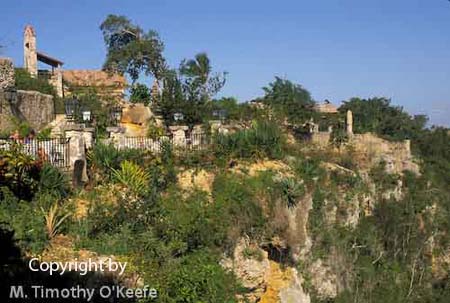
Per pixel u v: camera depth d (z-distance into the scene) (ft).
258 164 66.39
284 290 58.70
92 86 125.08
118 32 140.05
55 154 52.90
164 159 59.62
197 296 42.80
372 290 95.35
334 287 78.28
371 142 146.20
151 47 132.46
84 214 46.80
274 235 58.08
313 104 146.00
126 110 89.56
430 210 143.43
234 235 52.80
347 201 97.86
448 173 177.27
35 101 74.49
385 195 126.31
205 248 49.83
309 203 65.21
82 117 76.74
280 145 75.72
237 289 50.72
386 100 198.70
